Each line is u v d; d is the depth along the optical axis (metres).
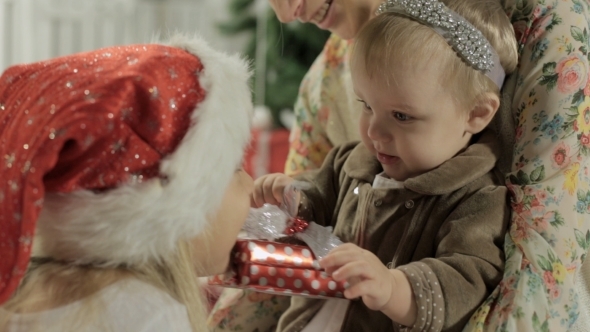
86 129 0.68
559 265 0.92
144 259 0.74
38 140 0.68
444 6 0.93
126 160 0.70
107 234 0.71
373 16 1.02
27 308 0.73
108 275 0.74
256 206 1.06
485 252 0.90
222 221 0.80
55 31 3.87
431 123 0.92
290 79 3.36
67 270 0.74
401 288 0.84
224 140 0.75
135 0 4.26
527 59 1.00
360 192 1.01
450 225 0.92
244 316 1.10
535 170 0.95
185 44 0.81
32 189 0.66
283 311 1.10
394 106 0.91
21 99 0.75
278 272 0.86
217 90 0.76
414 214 0.95
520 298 0.89
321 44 3.29
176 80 0.75
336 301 0.98
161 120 0.72
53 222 0.71
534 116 0.97
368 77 0.92
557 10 1.01
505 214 0.94
